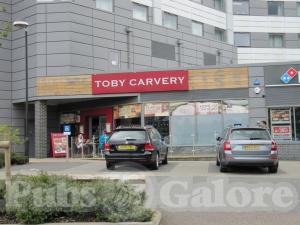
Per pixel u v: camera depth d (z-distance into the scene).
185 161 23.19
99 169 18.62
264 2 49.31
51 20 29.78
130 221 7.82
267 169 17.98
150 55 35.34
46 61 29.47
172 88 27.31
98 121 30.25
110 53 32.19
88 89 28.25
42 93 28.94
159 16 37.56
